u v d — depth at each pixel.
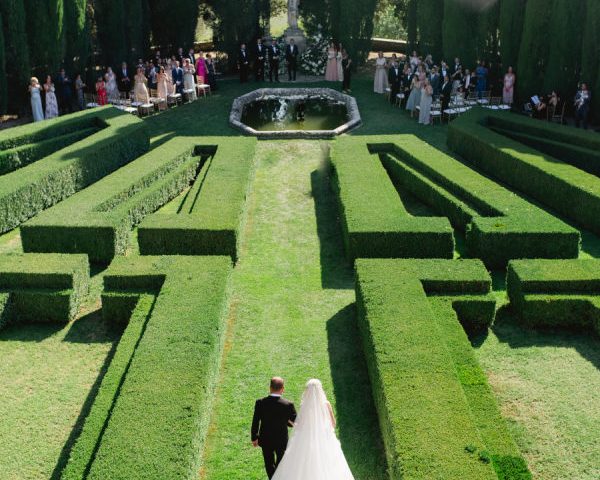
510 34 27.59
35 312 12.12
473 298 11.55
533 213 14.70
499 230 13.82
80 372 10.72
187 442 7.93
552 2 25.66
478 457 7.59
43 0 25.98
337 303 12.80
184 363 9.45
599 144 19.48
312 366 10.80
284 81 33.44
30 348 11.40
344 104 29.70
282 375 10.58
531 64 26.64
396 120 26.48
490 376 10.42
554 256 13.85
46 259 12.73
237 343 11.48
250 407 9.82
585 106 23.86
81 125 22.28
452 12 29.22
